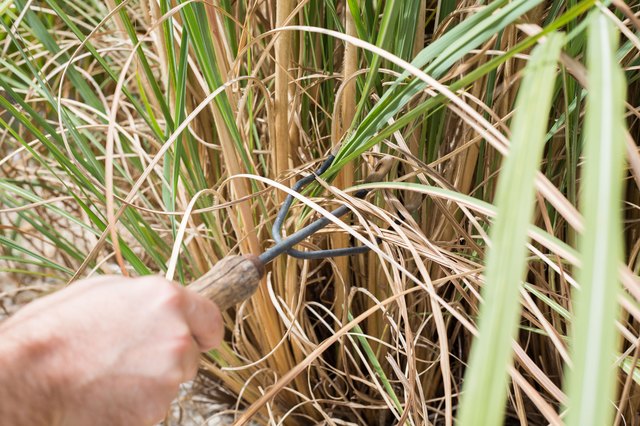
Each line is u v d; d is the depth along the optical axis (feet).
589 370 0.76
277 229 1.98
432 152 2.38
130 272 3.72
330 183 2.21
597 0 1.17
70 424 1.26
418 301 2.61
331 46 2.37
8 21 2.97
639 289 1.22
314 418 3.11
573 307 2.18
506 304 0.83
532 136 0.95
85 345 1.24
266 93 2.17
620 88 0.96
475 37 1.55
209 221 2.61
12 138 3.86
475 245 2.27
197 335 1.33
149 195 3.49
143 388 1.25
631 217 2.59
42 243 4.13
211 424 3.31
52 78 3.73
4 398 1.20
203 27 1.88
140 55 2.18
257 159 2.79
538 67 1.07
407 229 2.34
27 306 1.35
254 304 2.66
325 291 3.01
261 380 2.98
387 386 2.45
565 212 1.34
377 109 1.82
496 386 0.79
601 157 0.89
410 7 1.96
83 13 3.42
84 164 2.50
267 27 2.50
